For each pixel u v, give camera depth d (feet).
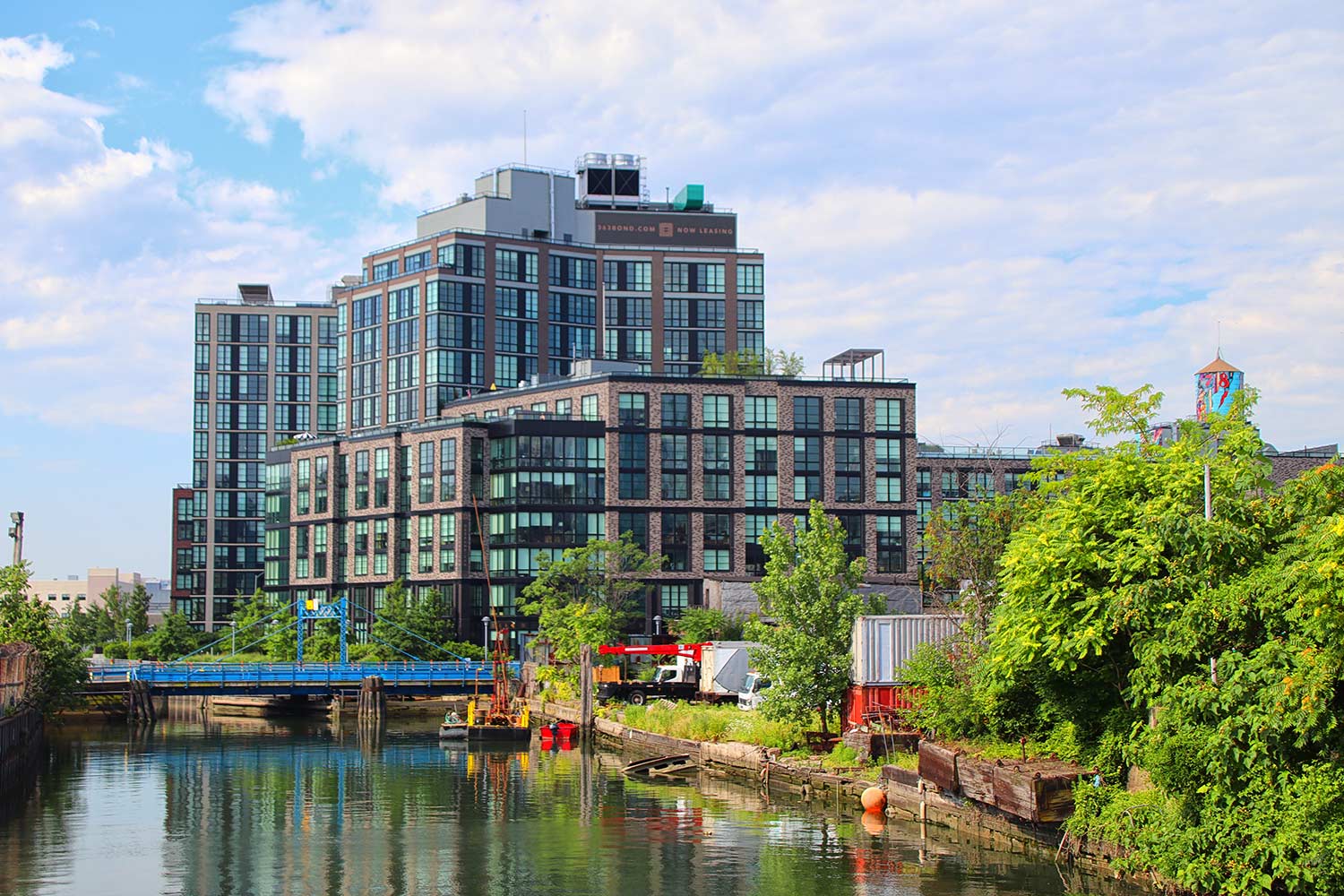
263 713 451.12
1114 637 153.99
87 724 400.06
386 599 511.81
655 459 495.00
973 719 191.31
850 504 499.51
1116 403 184.14
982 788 169.68
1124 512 155.84
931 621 236.22
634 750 310.24
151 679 401.70
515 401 542.16
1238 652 135.23
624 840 190.60
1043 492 190.70
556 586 469.16
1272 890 128.57
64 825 209.97
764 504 497.46
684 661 368.48
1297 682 123.34
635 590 469.16
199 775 270.26
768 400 501.15
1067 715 172.65
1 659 270.26
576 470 501.56
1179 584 143.95
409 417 635.66
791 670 241.35
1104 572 155.33
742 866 171.01
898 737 218.18
